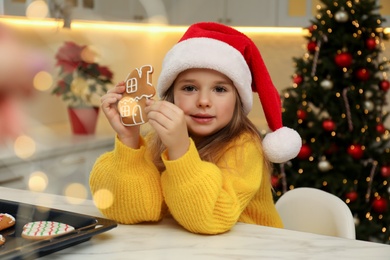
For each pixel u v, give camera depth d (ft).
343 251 2.93
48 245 2.66
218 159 3.62
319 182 8.00
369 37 8.32
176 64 3.52
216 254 2.88
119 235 3.18
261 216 4.00
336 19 8.11
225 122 3.61
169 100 3.76
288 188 8.30
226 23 12.15
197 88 3.55
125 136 3.34
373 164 8.30
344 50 8.27
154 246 2.99
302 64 8.61
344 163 8.16
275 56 12.82
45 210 3.16
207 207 3.15
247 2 12.09
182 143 3.24
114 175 3.35
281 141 3.77
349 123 8.19
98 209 3.64
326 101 8.08
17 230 2.95
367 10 8.25
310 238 3.14
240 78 3.58
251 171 3.60
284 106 8.52
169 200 3.28
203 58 3.45
